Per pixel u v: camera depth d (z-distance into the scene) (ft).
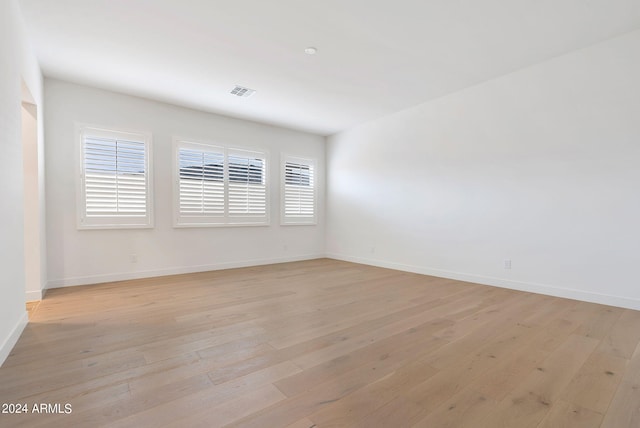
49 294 11.56
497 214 12.91
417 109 15.78
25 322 8.20
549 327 8.34
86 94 13.07
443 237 14.83
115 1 7.92
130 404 4.97
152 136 14.65
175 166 15.28
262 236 18.51
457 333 7.95
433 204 15.21
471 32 9.49
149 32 9.32
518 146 12.23
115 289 12.35
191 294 11.67
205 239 16.33
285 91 13.84
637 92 9.59
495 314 9.43
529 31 9.48
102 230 13.50
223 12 8.43
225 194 16.97
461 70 12.06
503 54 10.87
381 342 7.41
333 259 20.57
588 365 6.28
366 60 11.16
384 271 16.39
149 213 14.52
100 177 13.34
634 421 4.59
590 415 4.74
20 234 7.84
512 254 12.50
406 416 4.70
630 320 8.82
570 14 8.66
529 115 11.90
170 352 6.83
